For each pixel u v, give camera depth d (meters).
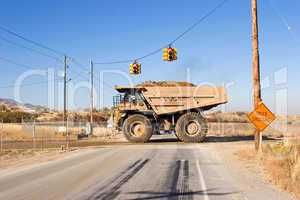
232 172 13.88
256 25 20.14
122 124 30.50
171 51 28.64
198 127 29.42
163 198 9.34
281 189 10.52
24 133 41.44
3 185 11.36
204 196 9.59
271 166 13.81
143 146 26.09
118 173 13.63
